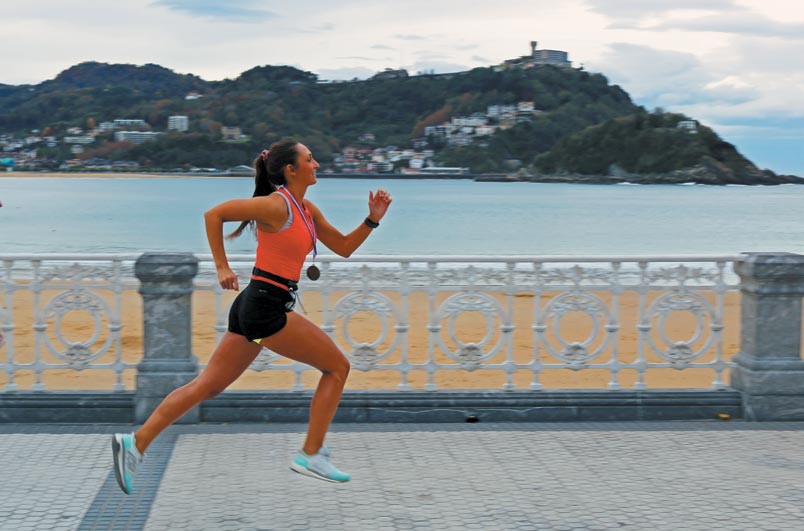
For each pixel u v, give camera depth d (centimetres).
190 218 6131
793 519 410
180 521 404
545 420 596
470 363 606
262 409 581
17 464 488
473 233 4950
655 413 601
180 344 571
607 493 447
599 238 4725
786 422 595
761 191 15350
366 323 1341
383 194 464
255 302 419
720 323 618
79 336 1210
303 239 425
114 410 577
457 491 449
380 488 454
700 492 449
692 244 4469
